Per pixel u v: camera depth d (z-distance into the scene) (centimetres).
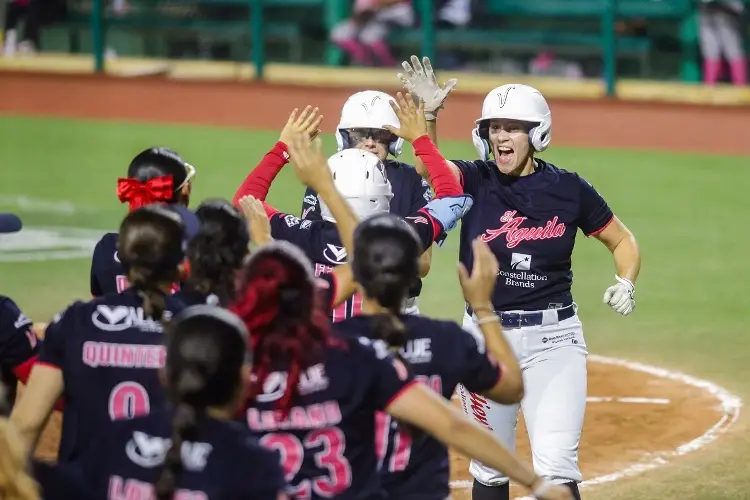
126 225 1287
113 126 6178
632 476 2041
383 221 1225
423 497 1252
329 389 1153
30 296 3244
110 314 1276
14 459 994
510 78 6431
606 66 6116
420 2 6569
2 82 6944
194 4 7075
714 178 4984
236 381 1043
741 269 3616
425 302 3225
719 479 2028
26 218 4275
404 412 1167
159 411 1090
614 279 3506
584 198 1792
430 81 1855
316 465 1156
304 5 6875
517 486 2008
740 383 2570
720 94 6094
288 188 4712
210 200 1388
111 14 7131
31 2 7138
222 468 1032
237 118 6278
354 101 1933
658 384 2564
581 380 1767
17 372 1503
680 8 6259
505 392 1285
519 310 1772
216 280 1327
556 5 6412
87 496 1084
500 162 1788
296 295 1139
